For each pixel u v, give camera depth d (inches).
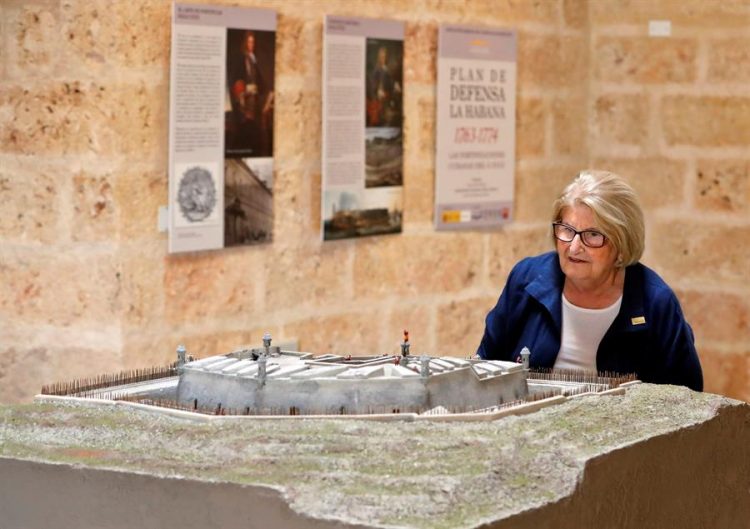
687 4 264.1
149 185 197.0
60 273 197.6
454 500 102.3
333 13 221.0
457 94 244.8
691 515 129.0
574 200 157.2
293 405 125.6
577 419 126.1
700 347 267.7
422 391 125.3
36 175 197.6
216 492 105.0
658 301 159.0
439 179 243.1
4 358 202.8
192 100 200.2
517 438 118.0
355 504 101.0
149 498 107.8
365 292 232.1
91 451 114.9
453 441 116.6
